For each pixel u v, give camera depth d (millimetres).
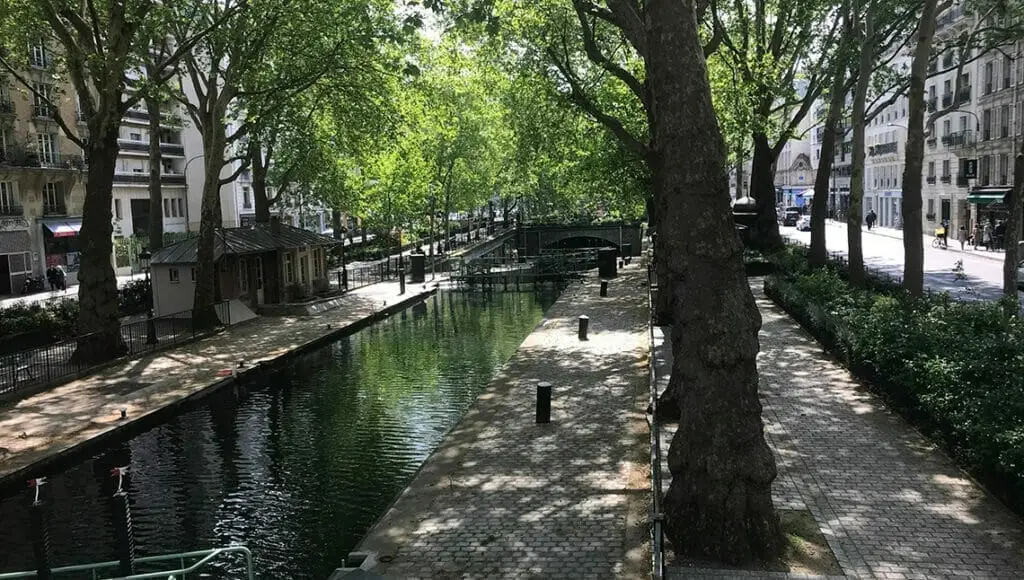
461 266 46312
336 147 33469
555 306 31062
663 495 10312
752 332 8188
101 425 15461
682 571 7738
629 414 14680
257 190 38406
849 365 15727
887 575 7598
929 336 12906
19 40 21641
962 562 7816
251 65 24906
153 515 11961
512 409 15453
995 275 31672
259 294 32000
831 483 9984
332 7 23500
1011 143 44531
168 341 24125
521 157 30266
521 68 25891
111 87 20406
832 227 71438
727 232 8258
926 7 16453
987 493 9523
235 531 11344
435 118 43062
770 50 30312
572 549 9000
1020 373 10578
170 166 57969
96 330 21203
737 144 29078
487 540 9328
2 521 11852
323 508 12117
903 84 29609
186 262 28797
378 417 17031
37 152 39250
